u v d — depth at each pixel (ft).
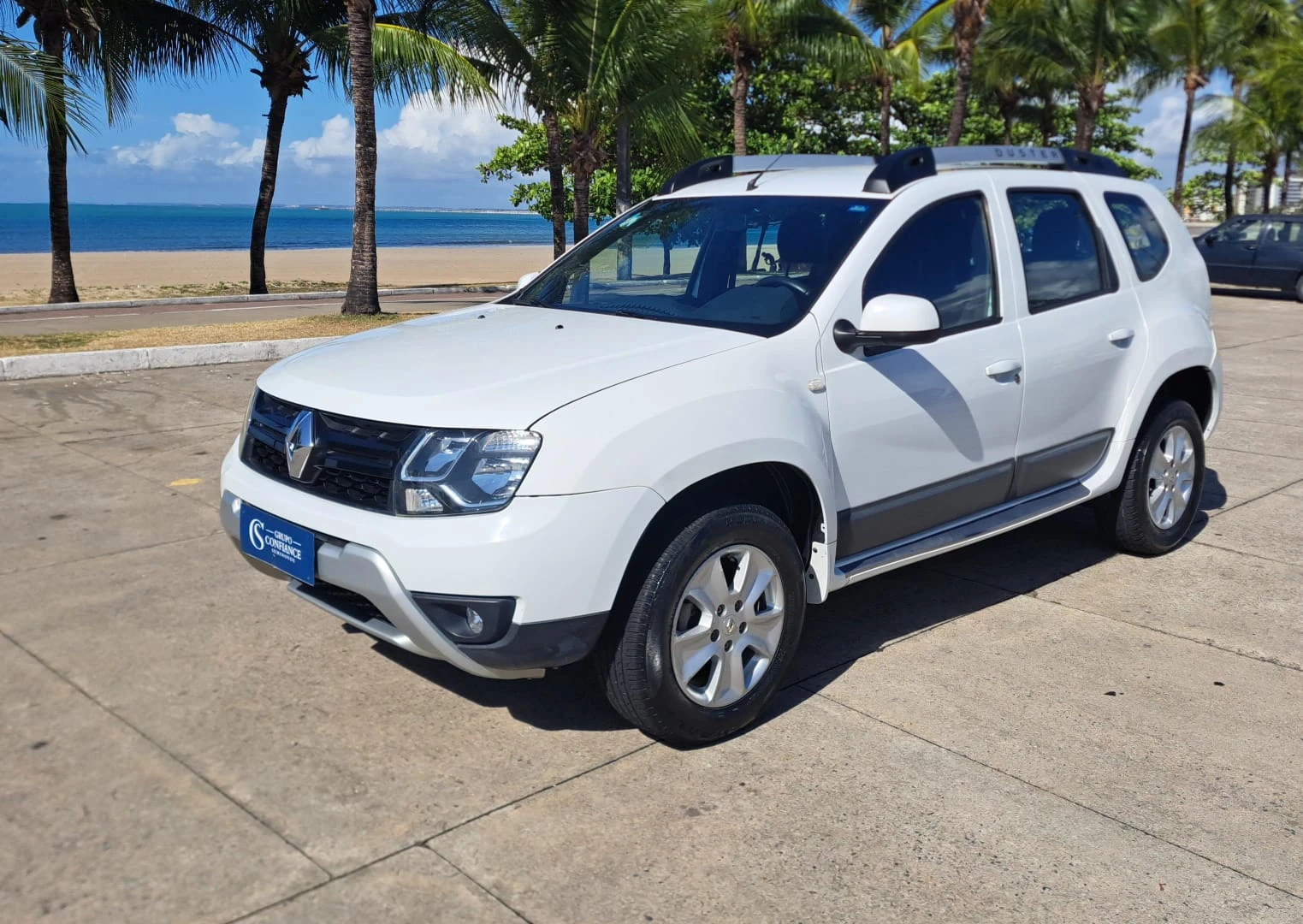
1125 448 16.15
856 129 124.26
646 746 11.27
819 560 12.19
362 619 10.98
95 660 12.89
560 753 11.09
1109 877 9.20
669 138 66.18
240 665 12.90
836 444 12.17
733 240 13.78
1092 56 101.50
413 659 13.21
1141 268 16.69
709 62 97.50
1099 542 17.95
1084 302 15.47
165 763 10.66
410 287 81.71
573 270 15.16
